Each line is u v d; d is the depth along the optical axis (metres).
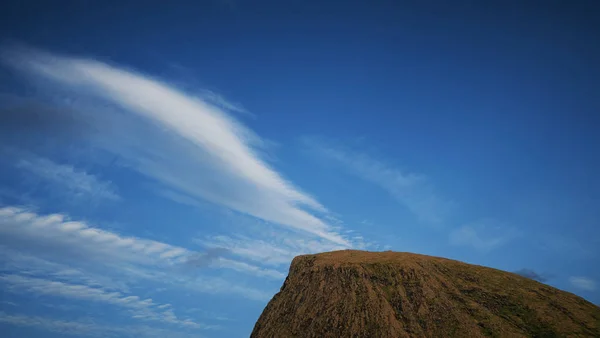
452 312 131.12
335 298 140.88
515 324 127.19
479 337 123.31
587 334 122.25
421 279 141.75
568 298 137.50
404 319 130.75
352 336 129.12
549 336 122.44
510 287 140.62
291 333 138.75
